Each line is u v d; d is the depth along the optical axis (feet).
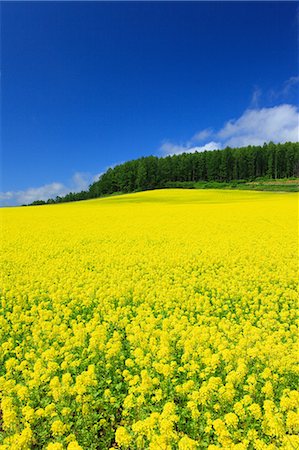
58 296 34.73
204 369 20.49
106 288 38.52
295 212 111.04
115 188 429.79
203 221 96.43
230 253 55.01
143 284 39.40
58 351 24.43
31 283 40.60
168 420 15.70
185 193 242.37
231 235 72.90
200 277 42.09
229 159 429.38
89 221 105.19
